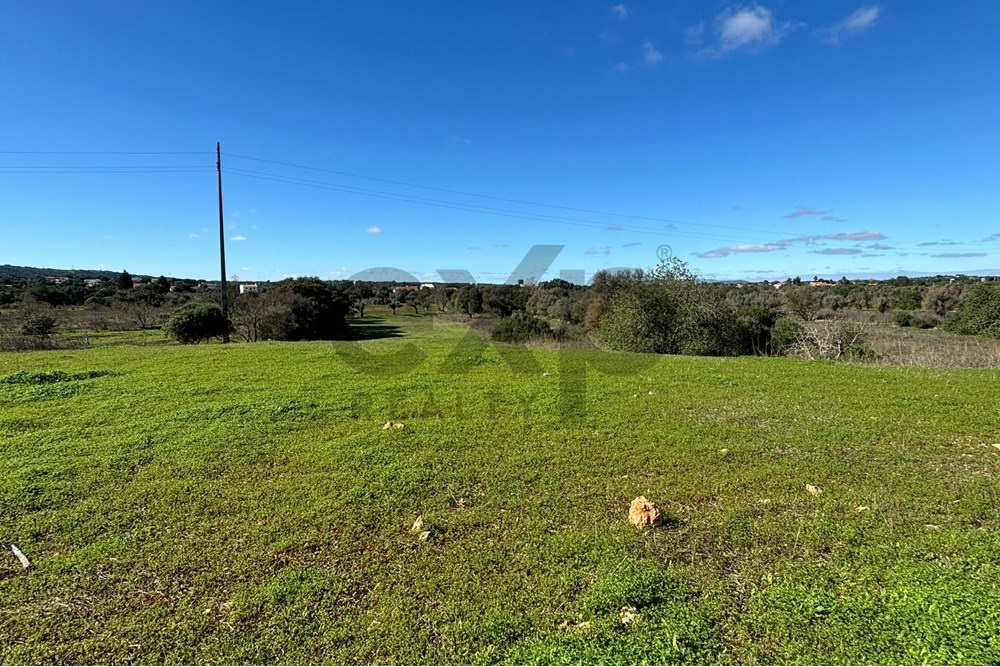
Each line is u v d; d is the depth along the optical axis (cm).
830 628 295
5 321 2336
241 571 370
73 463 578
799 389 992
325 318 2942
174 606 332
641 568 362
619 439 671
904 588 327
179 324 2366
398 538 418
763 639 291
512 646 291
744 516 448
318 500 485
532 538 414
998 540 393
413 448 638
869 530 416
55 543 408
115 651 293
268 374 1169
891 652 274
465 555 389
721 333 2144
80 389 979
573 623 310
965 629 284
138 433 693
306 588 346
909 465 568
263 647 294
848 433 685
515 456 605
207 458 600
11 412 802
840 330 1997
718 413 805
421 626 310
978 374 1140
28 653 291
